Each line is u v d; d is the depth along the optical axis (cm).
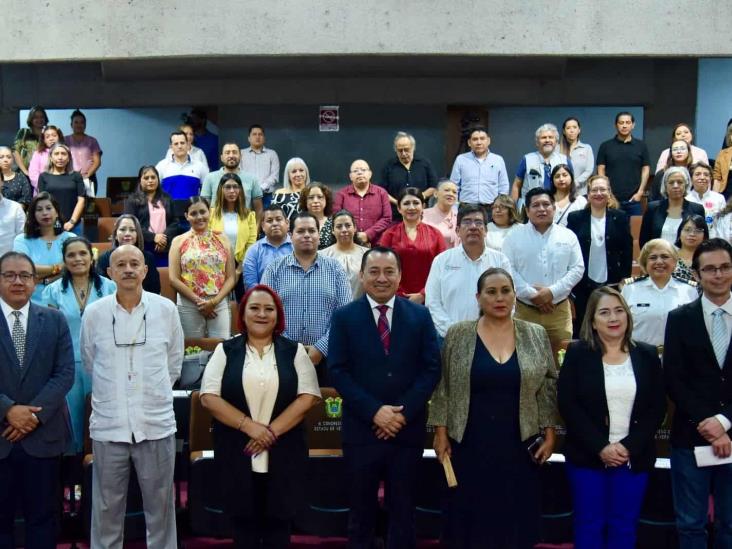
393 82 1062
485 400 443
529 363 441
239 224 725
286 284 551
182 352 477
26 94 1103
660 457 505
